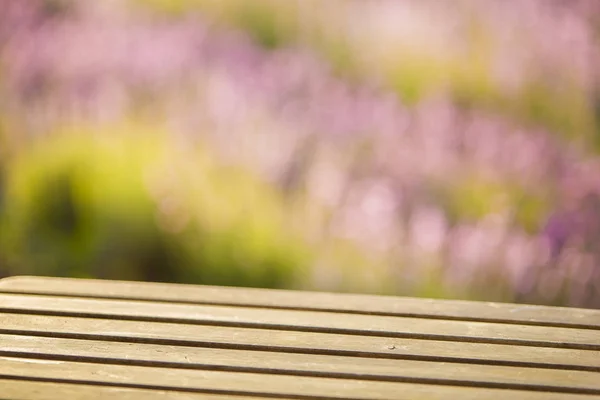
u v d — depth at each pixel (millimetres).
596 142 3346
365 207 3363
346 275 3373
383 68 3381
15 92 3439
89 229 3426
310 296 1667
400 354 1410
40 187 3434
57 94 3439
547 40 3336
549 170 3344
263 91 3400
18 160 3445
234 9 3408
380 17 3371
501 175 3350
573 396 1287
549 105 3350
